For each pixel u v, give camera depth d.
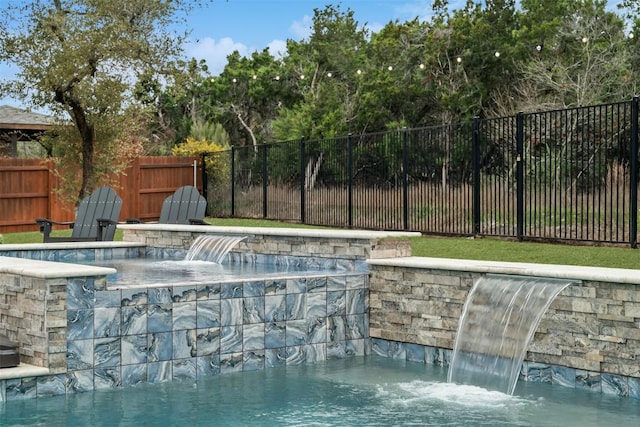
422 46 30.33
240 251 10.91
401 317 8.41
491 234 12.47
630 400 6.47
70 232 17.78
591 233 11.82
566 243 11.48
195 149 23.31
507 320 7.23
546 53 27.03
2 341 6.69
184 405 6.38
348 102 32.03
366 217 15.65
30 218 20.59
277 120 34.84
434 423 5.82
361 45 39.25
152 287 7.22
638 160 11.34
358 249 9.02
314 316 8.30
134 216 22.14
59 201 21.02
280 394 6.75
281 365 8.04
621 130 11.82
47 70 18.95
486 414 6.07
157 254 12.47
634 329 6.52
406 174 14.31
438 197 13.84
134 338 7.12
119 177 21.84
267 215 19.62
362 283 8.70
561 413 6.08
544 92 25.89
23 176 20.44
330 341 8.43
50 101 19.72
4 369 6.60
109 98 19.58
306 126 31.80
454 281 7.89
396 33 31.97
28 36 19.45
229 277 8.37
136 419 5.95
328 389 6.95
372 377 7.46
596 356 6.79
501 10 28.95
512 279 7.38
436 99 28.98
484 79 28.28
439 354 8.05
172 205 14.22
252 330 7.84
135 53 19.91
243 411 6.19
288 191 18.70
